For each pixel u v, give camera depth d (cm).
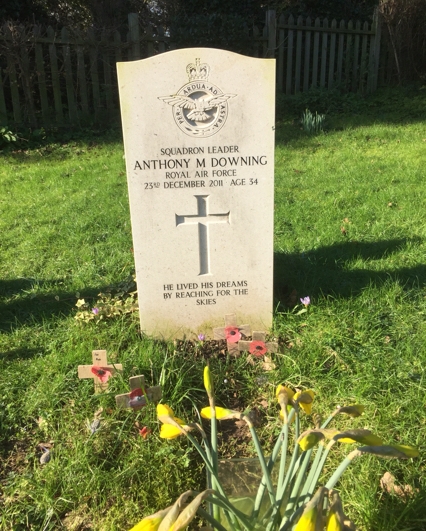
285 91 453
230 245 127
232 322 128
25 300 150
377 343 123
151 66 111
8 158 321
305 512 49
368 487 83
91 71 378
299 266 162
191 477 91
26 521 83
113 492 86
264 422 105
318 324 131
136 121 114
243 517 60
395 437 95
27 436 101
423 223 194
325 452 62
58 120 379
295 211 212
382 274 156
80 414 102
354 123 380
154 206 122
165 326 133
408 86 471
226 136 117
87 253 180
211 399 66
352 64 458
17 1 441
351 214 207
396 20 454
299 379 112
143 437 95
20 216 220
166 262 127
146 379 111
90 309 143
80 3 499
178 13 462
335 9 505
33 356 123
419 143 314
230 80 113
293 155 305
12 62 357
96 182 264
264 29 412
